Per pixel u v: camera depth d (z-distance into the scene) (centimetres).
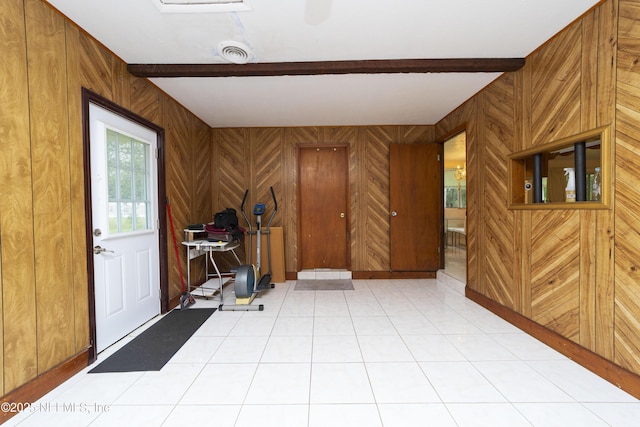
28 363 174
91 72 225
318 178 500
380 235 479
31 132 177
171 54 254
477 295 350
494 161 314
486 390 185
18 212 169
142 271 292
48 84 188
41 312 183
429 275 477
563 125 224
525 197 281
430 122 466
